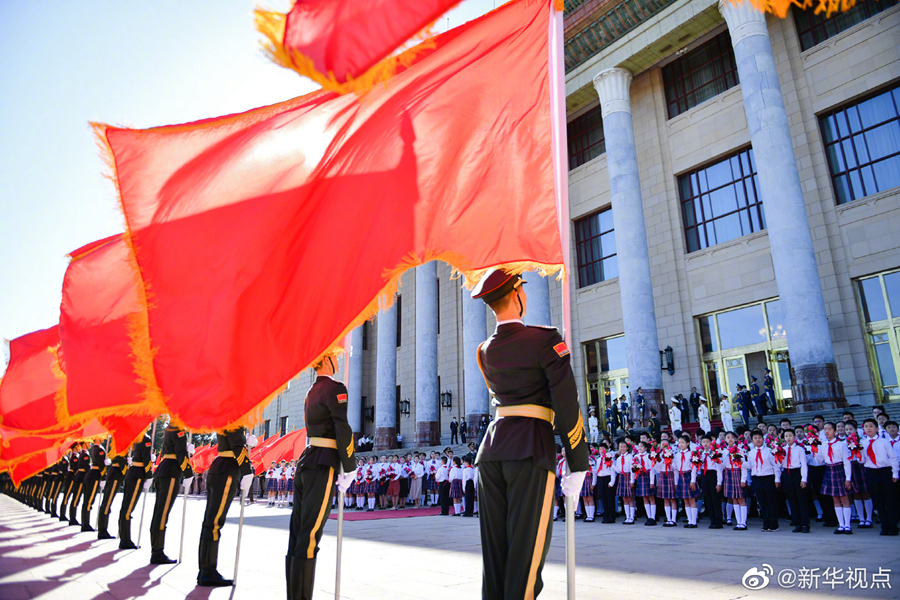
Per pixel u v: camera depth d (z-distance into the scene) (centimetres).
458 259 348
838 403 1653
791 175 1812
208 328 326
